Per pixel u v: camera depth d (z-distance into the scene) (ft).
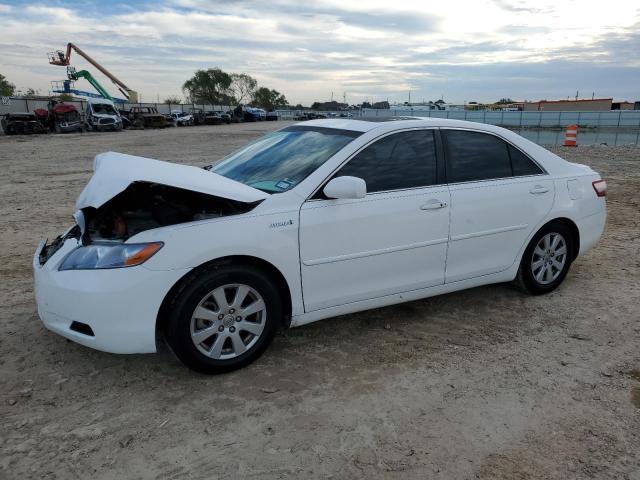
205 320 10.74
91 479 8.24
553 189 15.19
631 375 11.44
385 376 11.31
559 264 15.92
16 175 44.01
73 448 8.94
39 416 9.78
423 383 11.05
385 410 10.10
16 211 27.99
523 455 8.88
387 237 12.40
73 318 10.29
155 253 10.11
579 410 10.15
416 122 13.44
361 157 12.37
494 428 9.59
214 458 8.74
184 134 117.70
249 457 8.78
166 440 9.18
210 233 10.48
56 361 11.74
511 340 13.03
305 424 9.66
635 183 36.81
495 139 14.55
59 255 11.11
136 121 153.58
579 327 13.76
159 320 10.63
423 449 9.01
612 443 9.20
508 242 14.55
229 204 11.07
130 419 9.73
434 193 13.08
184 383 10.93
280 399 10.42
